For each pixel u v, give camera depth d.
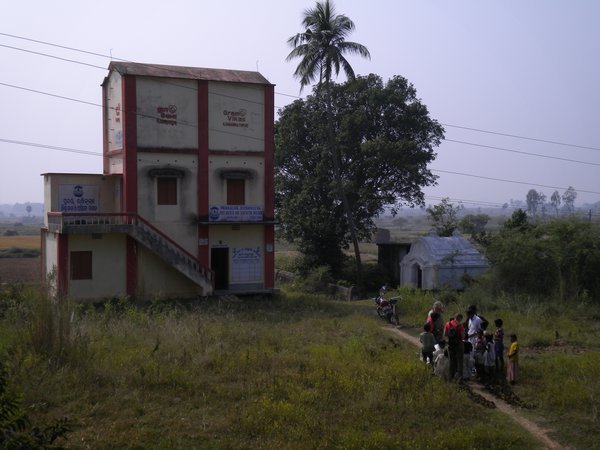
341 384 12.41
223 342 16.64
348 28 34.44
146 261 28.88
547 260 25.20
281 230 43.00
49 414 10.58
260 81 30.94
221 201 30.30
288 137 41.06
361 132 39.38
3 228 123.31
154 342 16.05
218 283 30.86
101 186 29.95
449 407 11.62
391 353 15.98
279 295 31.42
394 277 40.12
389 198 40.69
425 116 40.25
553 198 139.25
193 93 29.61
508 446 9.65
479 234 37.38
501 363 14.60
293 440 9.62
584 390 12.37
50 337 13.40
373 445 9.34
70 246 27.56
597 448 9.84
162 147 29.06
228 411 11.03
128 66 29.53
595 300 24.47
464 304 24.61
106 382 12.37
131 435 9.75
